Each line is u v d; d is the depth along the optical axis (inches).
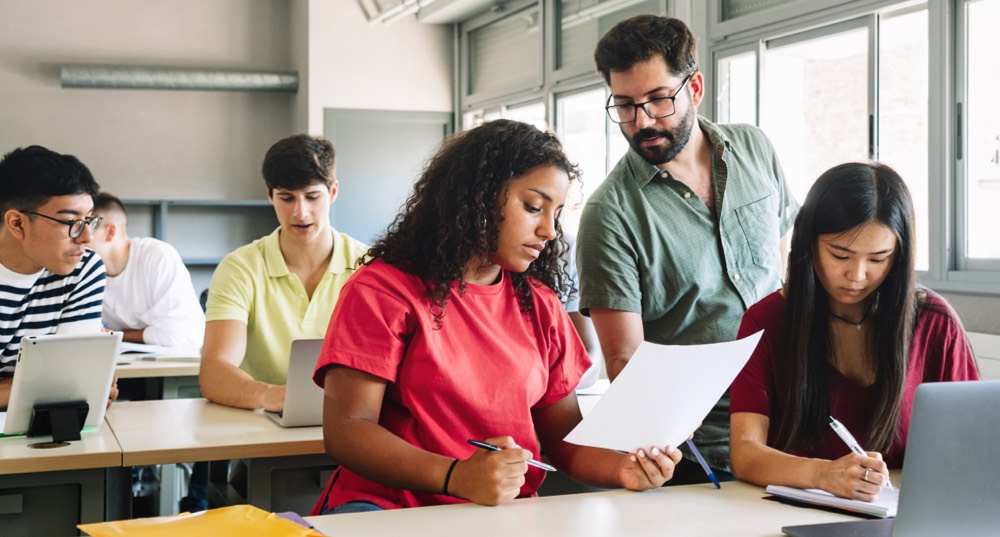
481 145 68.1
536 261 75.0
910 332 72.4
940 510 50.0
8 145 282.4
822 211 70.7
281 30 309.4
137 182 294.2
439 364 66.8
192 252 298.4
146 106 294.5
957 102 133.7
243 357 116.0
